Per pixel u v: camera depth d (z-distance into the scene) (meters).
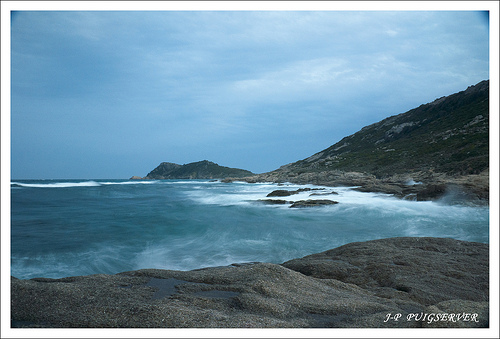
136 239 11.46
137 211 19.52
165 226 13.97
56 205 23.25
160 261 8.78
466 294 4.50
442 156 44.62
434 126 61.91
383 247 6.70
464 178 21.05
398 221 13.84
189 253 9.46
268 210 18.27
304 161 91.19
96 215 17.80
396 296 4.40
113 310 3.22
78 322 3.01
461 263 5.65
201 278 4.34
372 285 5.05
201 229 13.03
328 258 6.51
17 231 13.10
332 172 52.75
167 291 3.87
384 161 54.09
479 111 55.81
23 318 3.08
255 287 3.97
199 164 196.62
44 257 9.20
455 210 16.31
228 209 19.36
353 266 5.83
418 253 6.24
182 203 24.33
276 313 3.37
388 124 82.31
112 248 10.18
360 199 22.14
